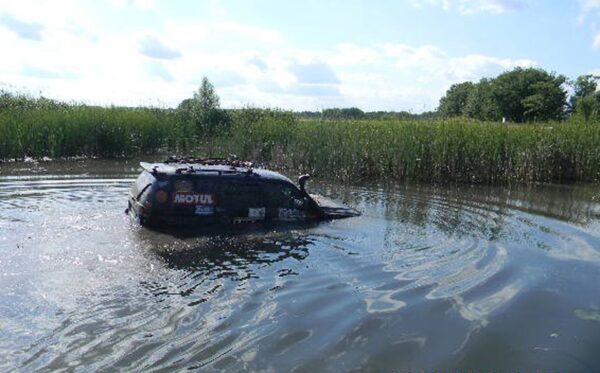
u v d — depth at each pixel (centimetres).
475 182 1827
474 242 923
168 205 873
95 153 2223
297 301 623
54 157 2088
